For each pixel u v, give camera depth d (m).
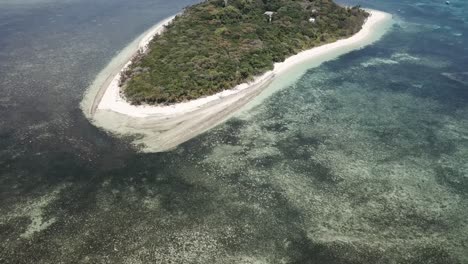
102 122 64.62
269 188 50.28
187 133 61.56
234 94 72.69
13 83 79.88
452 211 46.84
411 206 47.59
